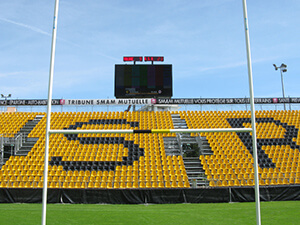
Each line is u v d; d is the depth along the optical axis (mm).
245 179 14055
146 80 18828
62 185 14125
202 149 17109
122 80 18812
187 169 15523
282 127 19547
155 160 15859
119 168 15188
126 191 11266
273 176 14844
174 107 25312
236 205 10711
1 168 15562
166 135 18562
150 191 11281
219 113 21688
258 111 21547
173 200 11258
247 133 18734
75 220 8398
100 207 10500
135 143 17719
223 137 18406
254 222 8062
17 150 17094
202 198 11328
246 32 6977
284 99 21250
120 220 8391
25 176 14516
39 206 10719
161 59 19078
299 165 15656
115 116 21391
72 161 15773
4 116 21188
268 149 17156
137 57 18969
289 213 9203
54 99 20734
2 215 9094
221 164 15703
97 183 13820
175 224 7906
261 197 11469
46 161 6461
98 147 17328
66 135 18453
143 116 21391
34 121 20656
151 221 8250
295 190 11711
